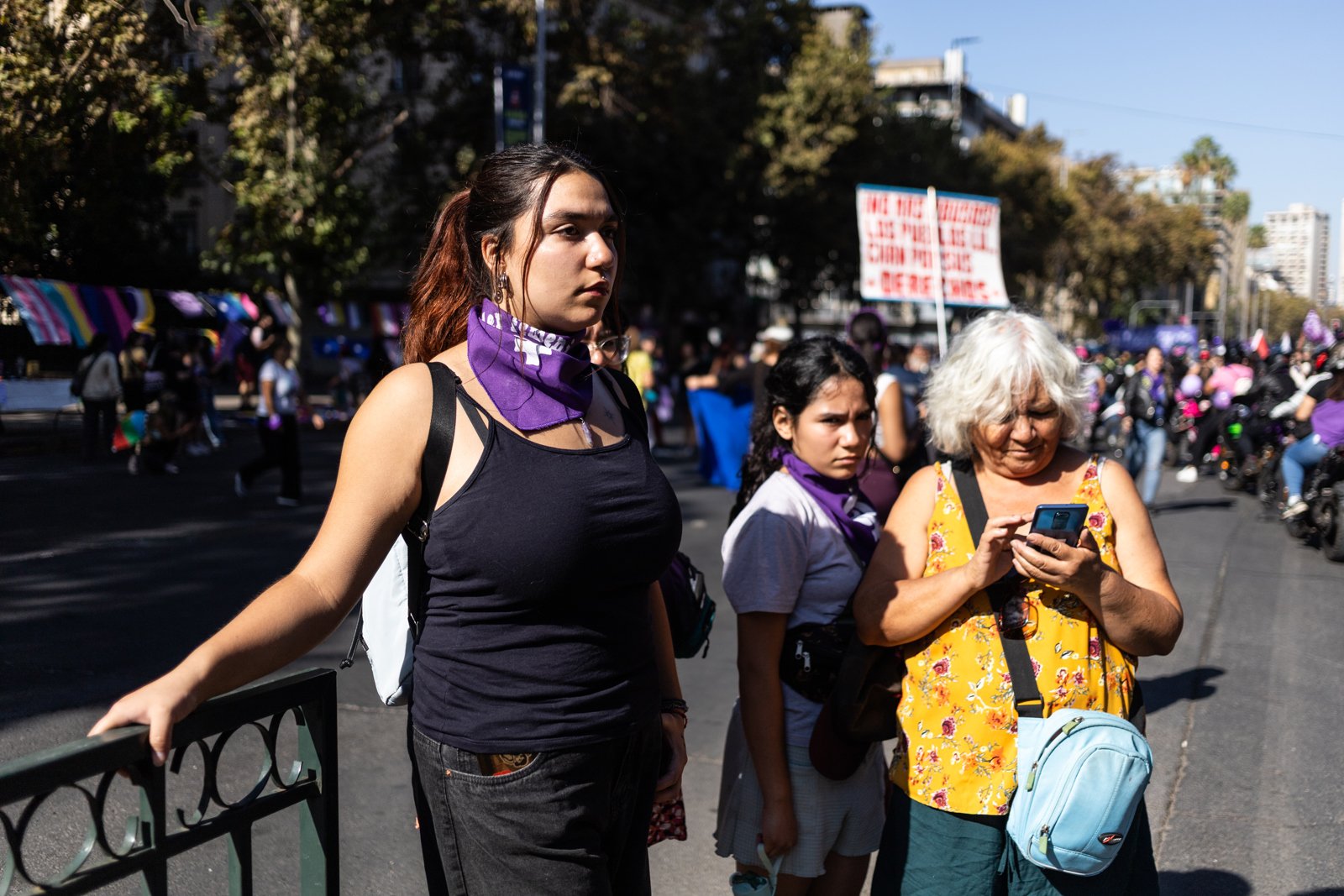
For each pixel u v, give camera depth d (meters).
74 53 12.54
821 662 2.43
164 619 6.42
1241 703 5.41
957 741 2.09
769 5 30.36
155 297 24.58
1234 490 14.15
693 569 2.56
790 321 43.34
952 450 2.25
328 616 1.52
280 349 10.95
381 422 1.60
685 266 29.34
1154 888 2.15
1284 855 3.76
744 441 11.96
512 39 24.45
